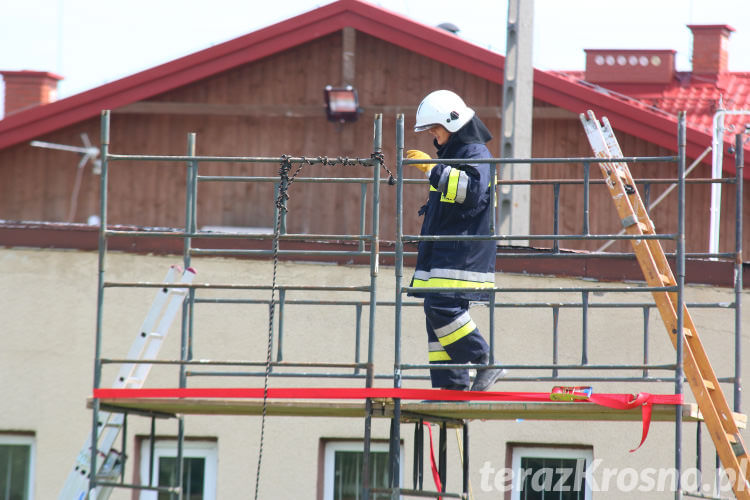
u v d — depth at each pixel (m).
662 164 52.62
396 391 18.70
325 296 26.44
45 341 26.72
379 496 25.98
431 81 56.72
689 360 18.45
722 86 58.00
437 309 19.88
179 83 58.34
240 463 26.17
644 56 58.06
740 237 21.12
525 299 25.94
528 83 37.53
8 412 26.55
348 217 56.56
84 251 26.92
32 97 71.38
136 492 26.44
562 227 53.81
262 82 58.59
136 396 19.45
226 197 58.75
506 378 20.12
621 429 25.42
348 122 56.84
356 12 56.25
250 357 26.31
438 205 20.06
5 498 26.62
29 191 60.69
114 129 59.88
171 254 26.77
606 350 25.58
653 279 19.00
